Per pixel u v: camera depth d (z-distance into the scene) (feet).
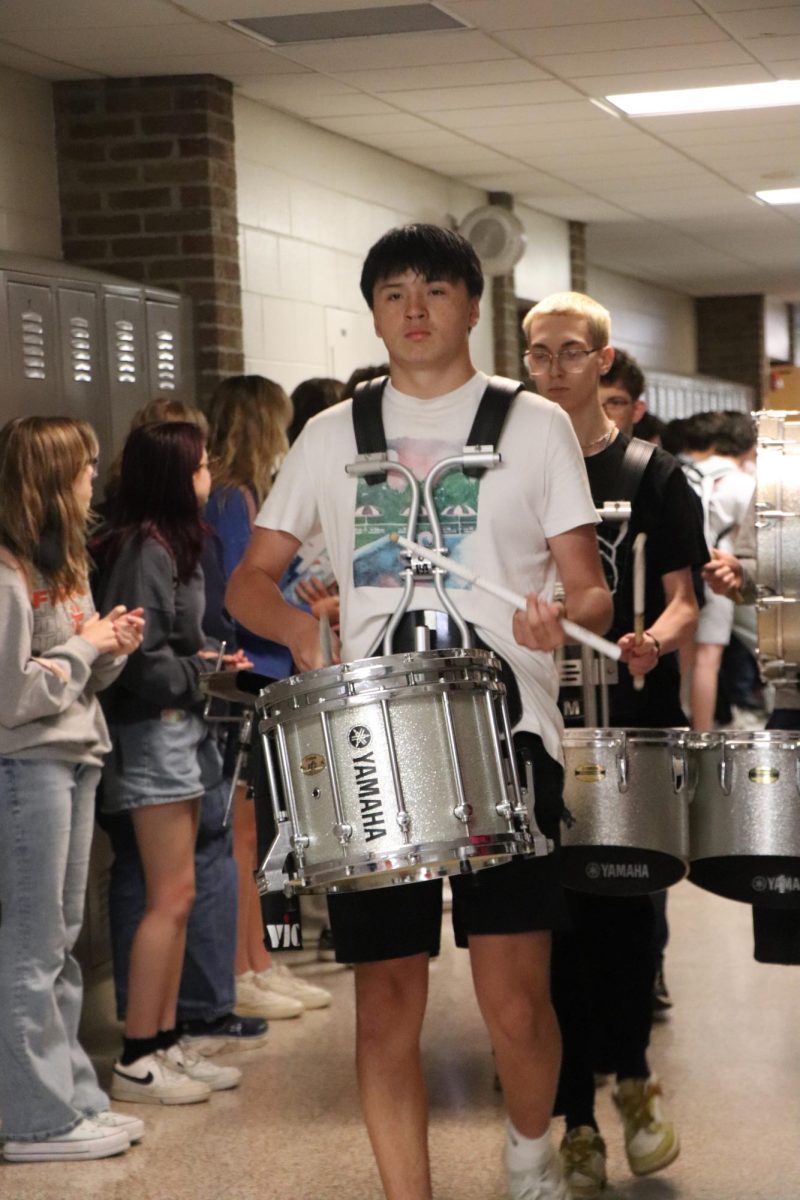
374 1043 9.02
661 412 43.14
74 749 11.84
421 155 27.27
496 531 8.76
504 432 8.81
